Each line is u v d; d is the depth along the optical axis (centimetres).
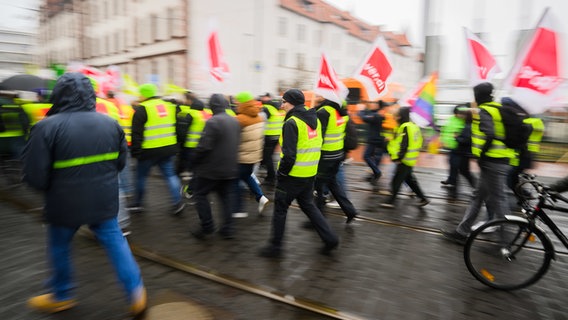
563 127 1221
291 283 363
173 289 346
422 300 342
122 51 3534
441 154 1321
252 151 542
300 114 400
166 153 532
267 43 3353
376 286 364
